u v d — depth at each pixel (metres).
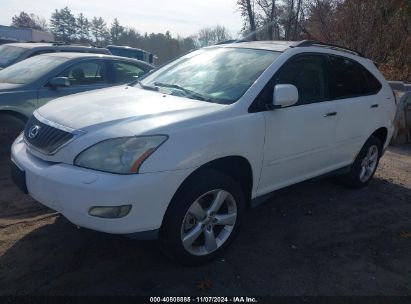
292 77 3.92
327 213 4.53
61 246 3.47
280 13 21.28
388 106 5.32
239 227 3.53
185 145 2.94
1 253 3.32
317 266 3.43
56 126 3.10
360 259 3.60
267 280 3.18
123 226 2.75
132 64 7.56
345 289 3.14
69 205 2.78
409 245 3.93
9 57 8.52
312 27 17.45
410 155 7.40
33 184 3.02
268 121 3.54
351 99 4.64
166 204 2.89
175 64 4.52
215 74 3.93
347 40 14.31
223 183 3.24
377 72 5.27
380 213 4.62
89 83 6.68
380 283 3.26
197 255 3.22
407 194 5.32
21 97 5.72
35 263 3.21
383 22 14.17
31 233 3.67
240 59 4.03
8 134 5.71
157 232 2.92
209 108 3.31
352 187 5.30
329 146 4.39
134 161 2.75
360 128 4.84
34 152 3.17
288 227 4.11
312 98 4.11
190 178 3.08
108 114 3.14
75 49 8.95
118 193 2.67
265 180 3.72
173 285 3.03
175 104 3.40
